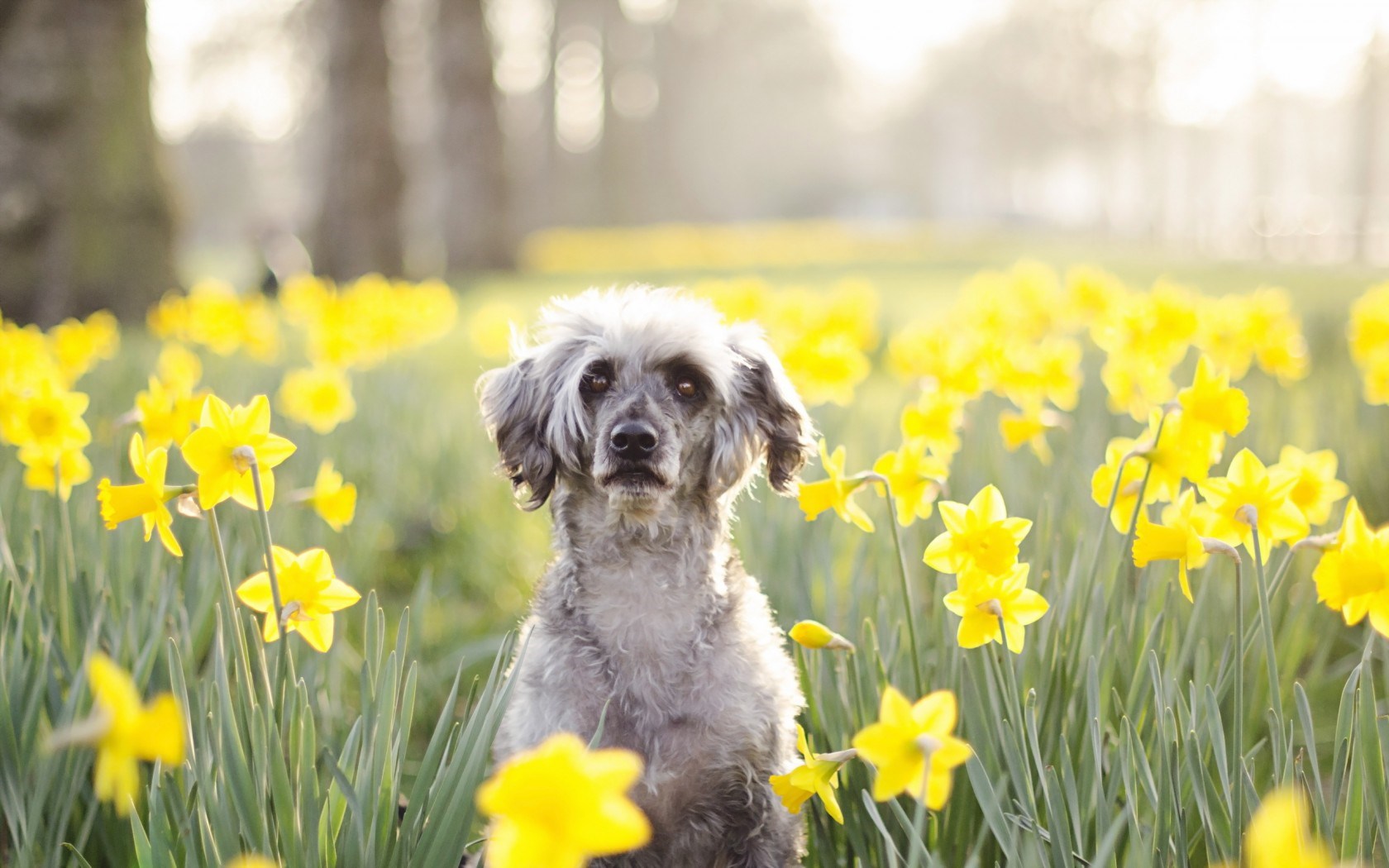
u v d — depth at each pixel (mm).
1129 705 2727
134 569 3578
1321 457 2877
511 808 1356
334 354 6383
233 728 2295
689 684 3000
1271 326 5586
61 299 11836
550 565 3393
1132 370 4676
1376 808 2287
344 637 4152
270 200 73062
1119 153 77188
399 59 33719
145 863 2230
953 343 4914
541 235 51156
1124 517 2941
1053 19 70875
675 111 64750
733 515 4027
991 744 2654
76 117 11914
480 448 6961
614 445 3076
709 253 38156
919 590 4406
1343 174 76875
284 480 5293
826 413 5961
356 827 2332
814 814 3049
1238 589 2428
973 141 90000
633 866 3000
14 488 4309
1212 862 2320
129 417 3309
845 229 65750
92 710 2746
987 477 4754
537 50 53938
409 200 22391
